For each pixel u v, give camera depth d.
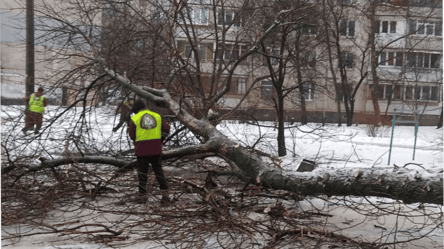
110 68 8.80
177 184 7.41
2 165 7.57
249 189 6.77
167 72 9.32
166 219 5.58
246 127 12.19
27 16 9.95
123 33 9.59
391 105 38.53
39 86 9.23
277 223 5.67
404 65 33.00
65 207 6.52
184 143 9.73
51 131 8.66
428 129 29.55
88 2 9.91
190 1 11.66
